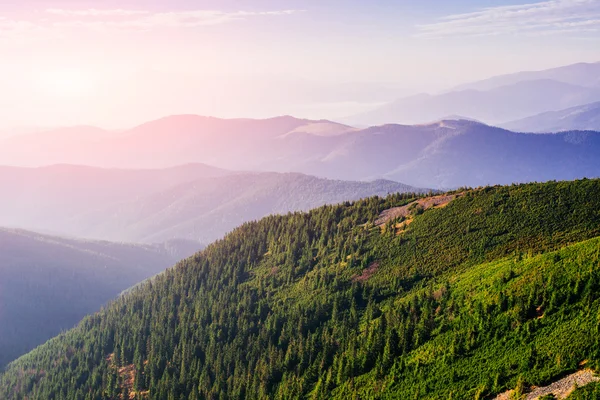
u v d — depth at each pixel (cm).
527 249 15638
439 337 12725
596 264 11769
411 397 11425
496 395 10081
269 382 15262
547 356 10225
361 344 14212
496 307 12369
